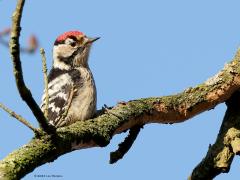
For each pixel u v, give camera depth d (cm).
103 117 1002
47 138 835
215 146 1098
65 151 874
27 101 781
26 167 806
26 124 825
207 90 1102
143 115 1058
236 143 1066
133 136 1068
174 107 1087
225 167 1078
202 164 1097
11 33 731
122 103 1054
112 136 997
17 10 725
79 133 915
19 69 748
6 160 801
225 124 1116
